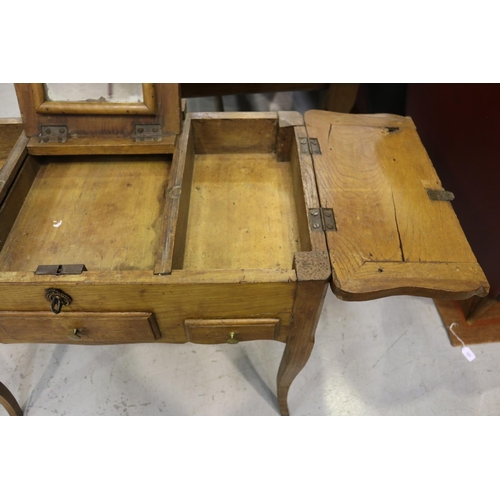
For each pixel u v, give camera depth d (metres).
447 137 1.35
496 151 1.10
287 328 0.80
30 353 1.34
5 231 0.84
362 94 1.97
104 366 1.32
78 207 0.91
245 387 1.29
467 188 1.27
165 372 1.32
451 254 0.74
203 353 1.37
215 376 1.31
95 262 0.81
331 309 1.48
